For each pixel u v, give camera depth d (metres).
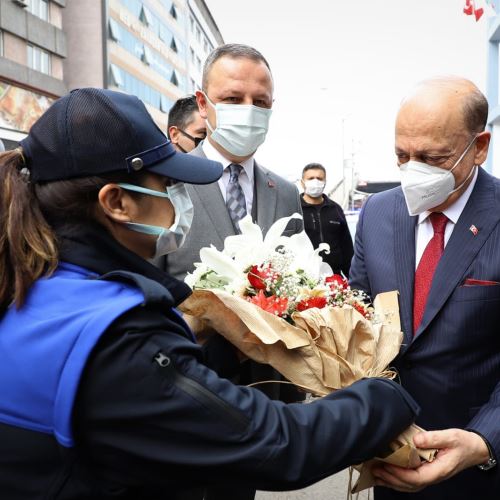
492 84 9.02
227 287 1.46
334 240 5.11
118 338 0.89
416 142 1.49
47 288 0.96
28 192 1.00
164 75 44.84
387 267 1.68
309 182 5.02
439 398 1.54
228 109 2.18
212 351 1.46
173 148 1.10
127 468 0.90
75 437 0.88
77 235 1.02
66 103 1.00
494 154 8.93
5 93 22.48
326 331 1.28
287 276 1.44
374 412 1.05
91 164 0.98
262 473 0.92
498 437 1.30
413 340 1.56
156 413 0.88
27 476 0.91
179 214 1.13
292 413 0.98
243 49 2.28
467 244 1.53
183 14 50.31
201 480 0.93
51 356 0.88
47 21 26.81
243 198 2.31
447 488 1.54
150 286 0.94
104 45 31.91
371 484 1.31
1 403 0.92
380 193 1.86
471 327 1.49
